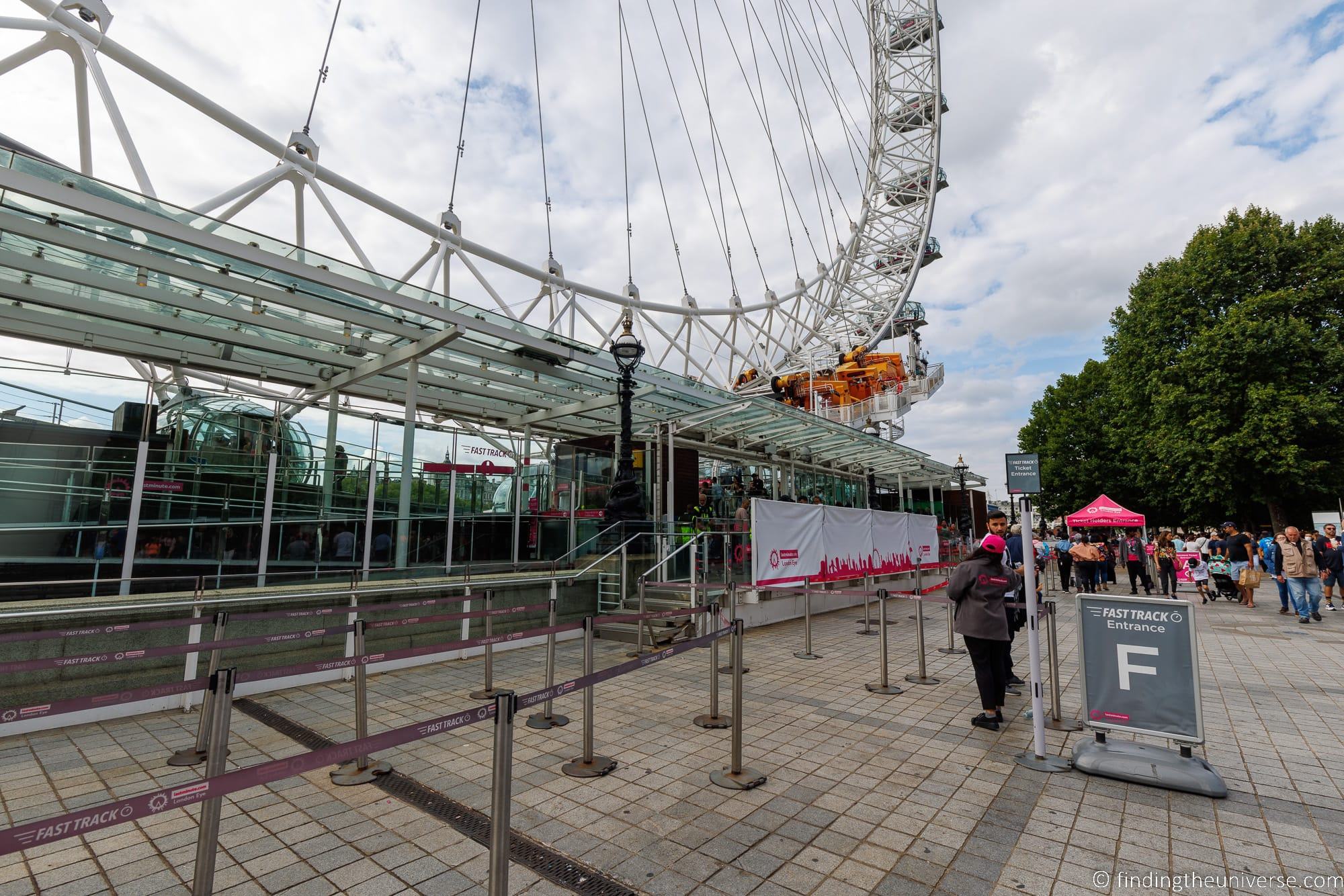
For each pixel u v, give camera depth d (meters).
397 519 10.66
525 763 4.91
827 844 3.67
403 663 8.27
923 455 23.39
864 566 14.39
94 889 3.23
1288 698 6.91
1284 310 25.80
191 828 3.89
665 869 3.40
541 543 13.17
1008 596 7.15
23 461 8.34
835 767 4.84
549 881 3.29
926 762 4.95
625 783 4.53
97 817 1.77
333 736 5.60
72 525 8.54
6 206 7.19
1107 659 4.82
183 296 9.74
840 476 25.77
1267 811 4.07
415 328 10.77
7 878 3.31
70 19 14.52
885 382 40.06
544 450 21.06
